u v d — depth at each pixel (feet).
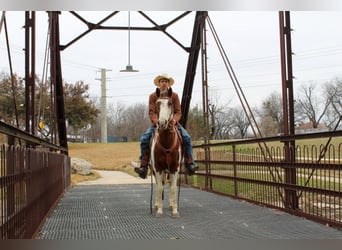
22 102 96.53
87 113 159.74
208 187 44.78
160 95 26.43
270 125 201.16
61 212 28.45
